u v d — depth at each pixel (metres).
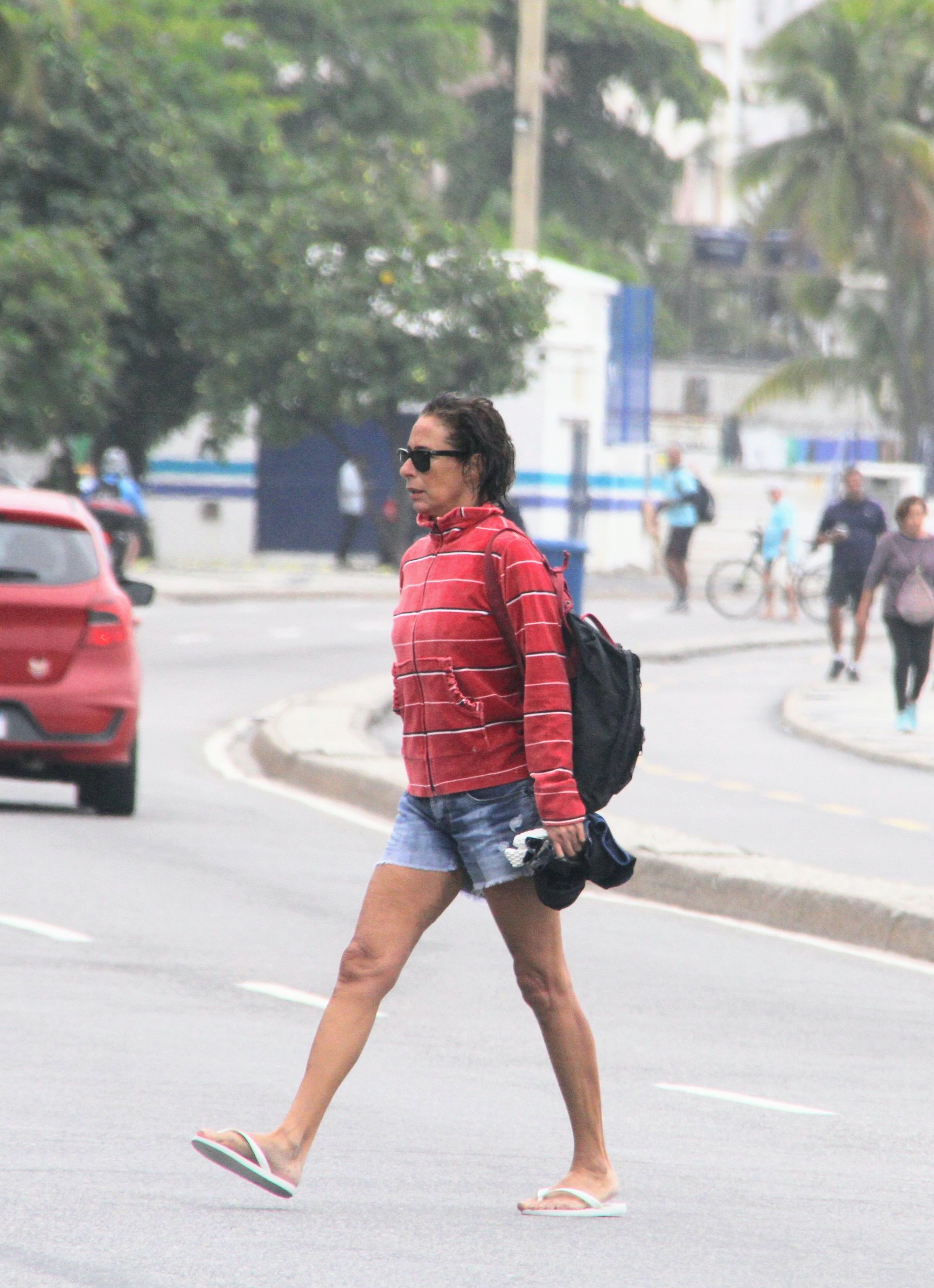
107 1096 23.05
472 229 137.88
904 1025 29.69
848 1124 23.66
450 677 18.25
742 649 104.56
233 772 57.19
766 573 124.06
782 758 63.75
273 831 45.84
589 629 18.27
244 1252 17.36
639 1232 18.59
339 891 38.47
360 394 135.62
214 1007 28.38
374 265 134.38
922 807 53.34
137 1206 18.67
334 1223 18.39
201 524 153.75
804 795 55.25
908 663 68.56
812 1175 21.22
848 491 86.50
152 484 153.12
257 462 155.88
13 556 44.91
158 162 134.75
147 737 63.84
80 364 123.62
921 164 196.00
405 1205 19.16
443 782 18.36
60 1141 21.02
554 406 149.62
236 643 94.12
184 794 51.47
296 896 37.62
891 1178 21.22
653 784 56.91
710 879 39.50
